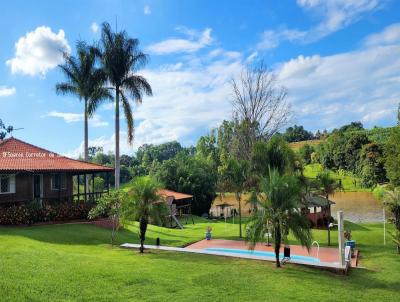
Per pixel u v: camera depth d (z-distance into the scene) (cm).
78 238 2230
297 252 2281
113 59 3528
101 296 1076
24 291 1048
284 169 2784
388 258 2094
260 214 1680
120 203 2092
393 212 2381
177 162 5519
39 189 2948
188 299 1102
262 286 1288
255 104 4644
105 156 10162
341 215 1680
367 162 8794
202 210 5244
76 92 4144
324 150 10888
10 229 2231
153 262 1608
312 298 1181
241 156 4538
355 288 1379
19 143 3197
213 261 1709
